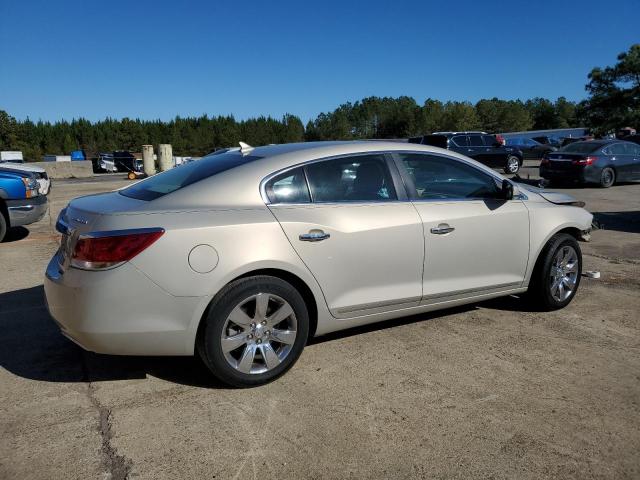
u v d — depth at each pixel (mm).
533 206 4668
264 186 3539
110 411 3166
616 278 6031
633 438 2887
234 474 2594
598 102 58062
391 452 2762
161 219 3191
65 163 37719
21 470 2619
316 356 3912
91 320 3088
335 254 3623
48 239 8930
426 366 3748
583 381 3527
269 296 3396
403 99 137625
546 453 2756
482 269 4367
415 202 4051
